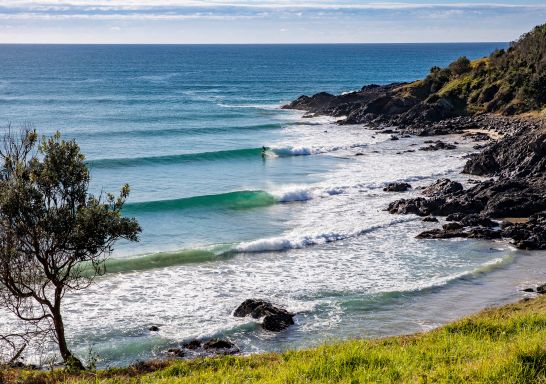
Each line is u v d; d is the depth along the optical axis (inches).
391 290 1130.0
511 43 4288.9
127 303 1079.6
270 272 1264.8
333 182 2178.9
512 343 544.4
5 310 1009.5
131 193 1994.3
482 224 1573.6
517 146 2158.0
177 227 1638.8
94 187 2048.5
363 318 1003.9
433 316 1003.3
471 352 551.2
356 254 1386.6
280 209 1838.1
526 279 1187.3
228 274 1253.1
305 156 2723.9
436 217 1691.7
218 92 6146.7
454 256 1350.9
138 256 1336.1
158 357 869.2
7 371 643.5
